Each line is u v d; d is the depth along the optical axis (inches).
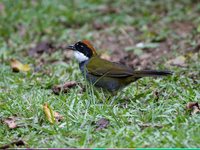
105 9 852.6
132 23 799.7
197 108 444.8
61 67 611.5
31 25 783.7
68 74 574.9
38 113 448.8
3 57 659.4
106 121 428.1
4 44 713.6
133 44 725.3
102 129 415.8
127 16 820.6
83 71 507.2
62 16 811.4
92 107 451.5
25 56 679.1
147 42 720.3
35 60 655.8
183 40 705.6
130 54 684.1
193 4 855.1
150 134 399.9
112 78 485.1
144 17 812.6
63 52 687.1
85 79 497.4
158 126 416.5
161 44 708.0
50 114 438.6
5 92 513.3
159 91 498.0
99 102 481.4
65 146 391.9
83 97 476.4
